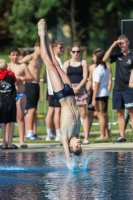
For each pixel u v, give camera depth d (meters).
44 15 89.38
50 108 28.12
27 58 28.41
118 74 25.84
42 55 20.30
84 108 25.97
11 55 25.39
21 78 24.98
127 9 90.12
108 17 91.50
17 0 91.38
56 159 20.95
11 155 22.22
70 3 92.06
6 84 24.20
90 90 28.16
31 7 90.12
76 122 18.81
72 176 17.33
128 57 25.62
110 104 48.44
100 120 27.61
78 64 26.08
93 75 27.05
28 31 92.00
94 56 27.28
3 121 24.41
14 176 17.45
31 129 28.64
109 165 19.27
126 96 25.61
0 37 99.31
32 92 28.28
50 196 14.41
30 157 21.56
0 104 24.39
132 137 28.22
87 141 25.86
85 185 15.86
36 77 28.45
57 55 27.09
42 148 24.56
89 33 101.62
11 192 14.96
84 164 19.56
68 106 19.11
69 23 93.81
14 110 24.45
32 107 28.41
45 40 20.48
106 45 96.38
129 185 15.80
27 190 15.21
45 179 16.88
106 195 14.50
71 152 18.67
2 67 24.17
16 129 36.34
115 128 35.06
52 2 88.69
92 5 93.69
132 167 18.84
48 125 28.30
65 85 19.52
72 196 14.40
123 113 26.31
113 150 23.33
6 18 98.00
